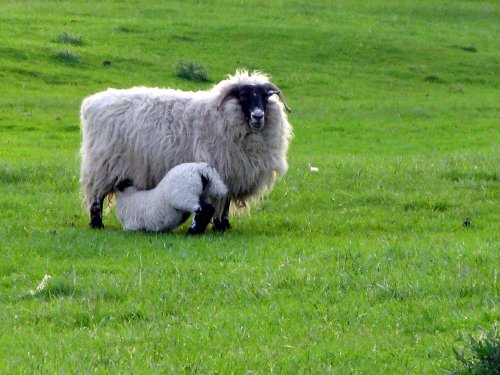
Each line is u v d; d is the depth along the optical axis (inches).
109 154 583.5
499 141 1296.8
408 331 366.0
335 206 674.2
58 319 390.6
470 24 2380.7
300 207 673.0
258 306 404.8
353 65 1900.8
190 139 582.6
